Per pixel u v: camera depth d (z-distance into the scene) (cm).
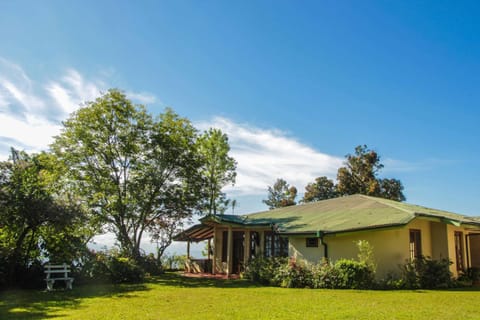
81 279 1505
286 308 930
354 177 4047
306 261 1677
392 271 1461
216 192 3175
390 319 789
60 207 1434
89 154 2023
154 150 2119
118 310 910
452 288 1412
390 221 1424
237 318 802
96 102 2062
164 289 1376
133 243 2089
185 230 2297
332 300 1069
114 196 2005
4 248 1369
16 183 1410
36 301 1067
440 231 1666
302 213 2153
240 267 2128
